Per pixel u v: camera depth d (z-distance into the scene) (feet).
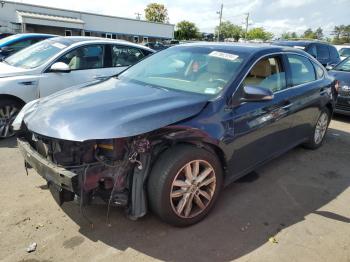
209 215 11.24
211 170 10.71
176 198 10.07
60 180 8.96
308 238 10.30
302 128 15.72
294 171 15.24
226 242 9.90
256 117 12.06
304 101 15.10
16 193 12.01
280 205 12.17
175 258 9.14
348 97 24.11
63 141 9.29
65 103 10.57
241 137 11.53
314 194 13.19
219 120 10.69
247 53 12.65
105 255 9.13
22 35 33.65
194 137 9.97
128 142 9.21
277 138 13.76
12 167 14.12
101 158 9.16
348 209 12.19
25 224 10.27
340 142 19.84
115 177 9.25
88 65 20.35
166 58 13.97
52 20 123.24
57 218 10.63
